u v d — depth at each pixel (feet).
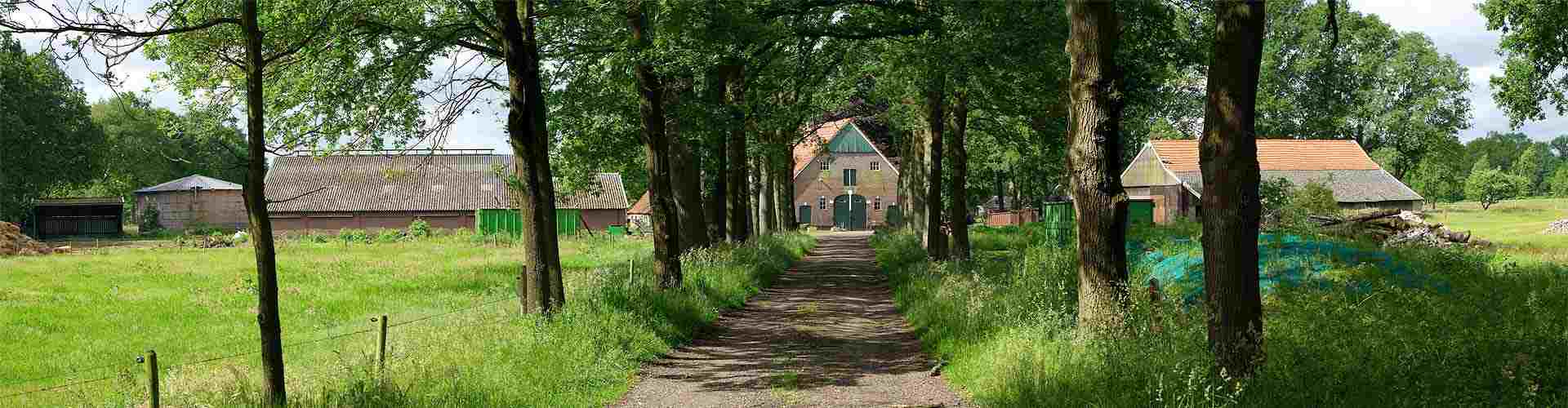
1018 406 29.07
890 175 293.64
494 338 39.83
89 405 38.01
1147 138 198.29
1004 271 66.03
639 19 60.90
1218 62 27.53
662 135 64.13
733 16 60.39
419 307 71.72
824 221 292.20
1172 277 50.62
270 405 29.37
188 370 41.78
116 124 290.97
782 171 162.30
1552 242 117.80
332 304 74.74
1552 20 89.71
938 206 90.27
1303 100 223.51
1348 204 181.78
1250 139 27.45
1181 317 33.37
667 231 62.54
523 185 45.98
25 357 52.31
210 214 271.49
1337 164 191.52
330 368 36.27
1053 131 87.45
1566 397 23.43
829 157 285.64
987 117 102.42
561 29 61.57
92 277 98.53
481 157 262.67
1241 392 24.93
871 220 293.02
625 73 65.26
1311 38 215.92
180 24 30.48
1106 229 36.94
